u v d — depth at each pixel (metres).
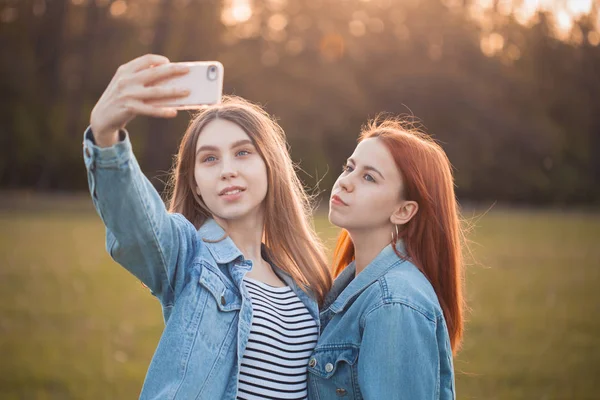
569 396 5.59
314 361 2.35
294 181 2.86
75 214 22.70
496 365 6.47
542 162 42.34
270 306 2.37
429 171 2.47
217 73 1.75
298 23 40.72
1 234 16.36
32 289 9.74
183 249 2.16
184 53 35.91
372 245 2.51
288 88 38.94
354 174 2.48
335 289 2.60
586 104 44.53
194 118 2.54
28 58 34.25
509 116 41.88
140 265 2.04
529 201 42.34
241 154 2.42
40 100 34.34
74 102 34.81
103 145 1.84
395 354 2.15
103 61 35.06
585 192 42.97
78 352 6.61
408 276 2.32
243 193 2.39
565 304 9.79
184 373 2.03
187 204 2.50
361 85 41.16
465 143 41.41
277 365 2.29
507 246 17.52
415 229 2.46
